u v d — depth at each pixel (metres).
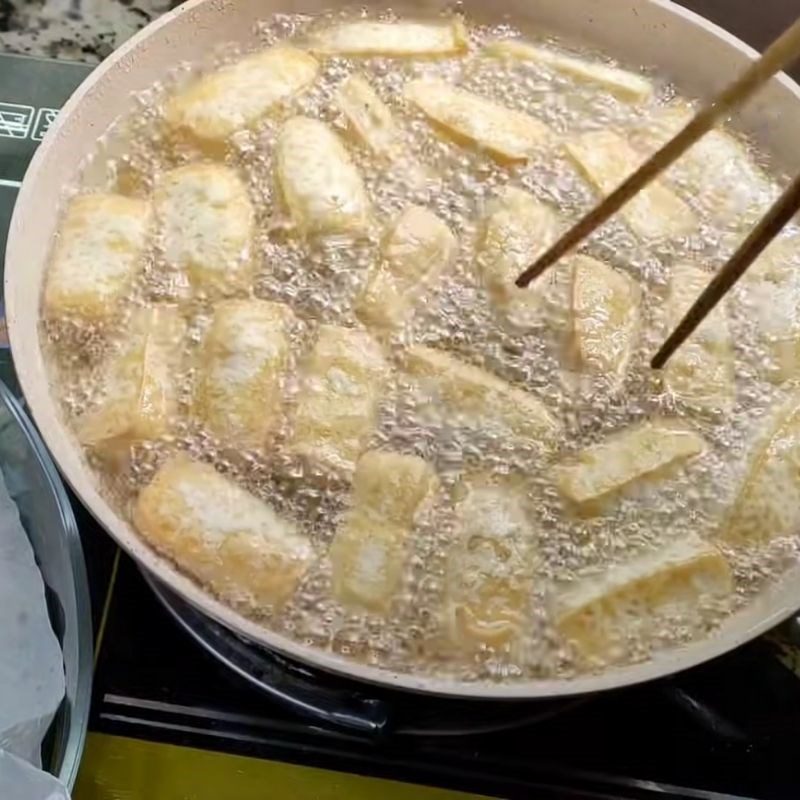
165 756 0.34
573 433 0.32
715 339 0.34
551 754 0.34
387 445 0.32
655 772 0.34
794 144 0.38
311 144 0.35
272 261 0.34
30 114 0.42
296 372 0.33
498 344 0.33
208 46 0.39
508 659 0.30
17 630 0.33
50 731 0.33
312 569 0.30
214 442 0.32
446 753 0.34
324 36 0.39
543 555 0.31
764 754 0.35
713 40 0.38
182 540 0.30
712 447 0.33
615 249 0.35
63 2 0.45
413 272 0.34
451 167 0.36
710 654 0.29
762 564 0.31
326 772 0.34
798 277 0.35
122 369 0.32
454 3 0.40
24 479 0.36
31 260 0.34
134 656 0.35
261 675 0.34
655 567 0.30
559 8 0.39
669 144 0.27
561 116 0.38
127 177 0.36
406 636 0.30
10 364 0.38
